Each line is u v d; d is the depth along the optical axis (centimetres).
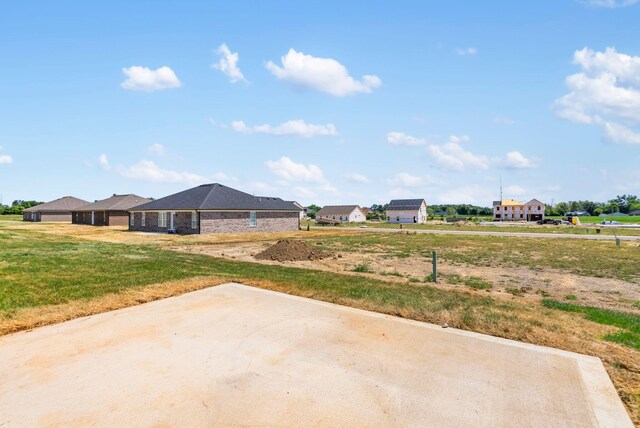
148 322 651
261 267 1313
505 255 1834
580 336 593
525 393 415
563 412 378
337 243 2477
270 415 367
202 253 1794
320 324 647
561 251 2009
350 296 834
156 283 945
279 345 550
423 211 8375
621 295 970
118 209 4375
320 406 384
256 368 471
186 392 410
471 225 5969
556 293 986
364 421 359
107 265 1173
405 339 579
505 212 9544
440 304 763
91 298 789
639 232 3744
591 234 3425
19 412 369
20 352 517
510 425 356
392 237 3016
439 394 411
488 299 841
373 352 527
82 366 473
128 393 407
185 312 714
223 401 392
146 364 480
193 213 3103
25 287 845
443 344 559
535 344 563
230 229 3250
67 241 2161
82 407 378
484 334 607
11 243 1848
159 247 2036
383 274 1232
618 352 532
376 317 691
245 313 710
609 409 384
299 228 3981
